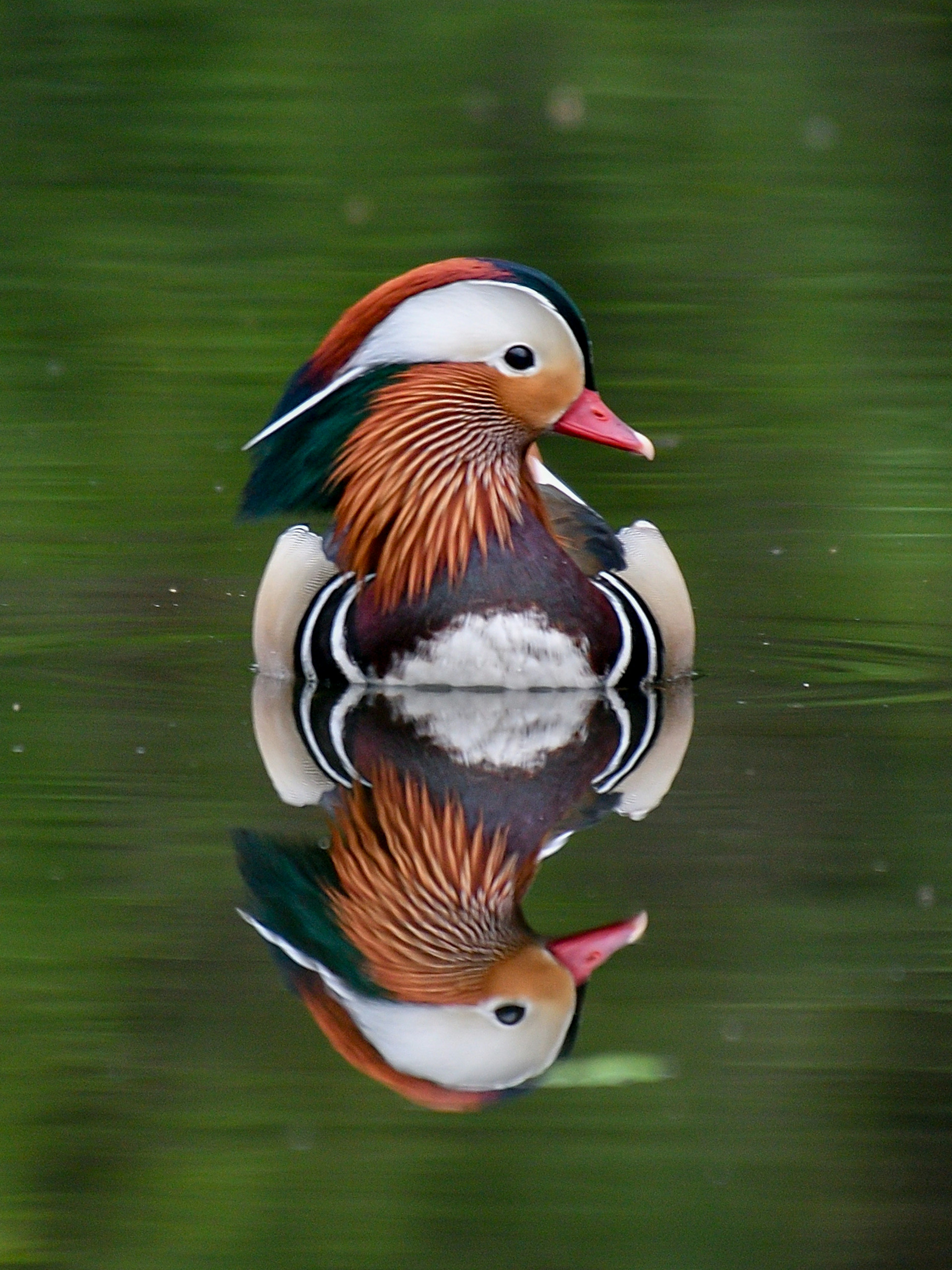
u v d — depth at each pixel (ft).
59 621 42.75
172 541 48.85
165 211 69.97
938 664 39.34
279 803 29.89
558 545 38.45
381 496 38.17
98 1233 20.03
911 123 75.66
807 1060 22.02
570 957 24.40
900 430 56.54
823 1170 20.47
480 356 38.14
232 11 77.97
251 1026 22.99
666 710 35.88
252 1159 20.57
